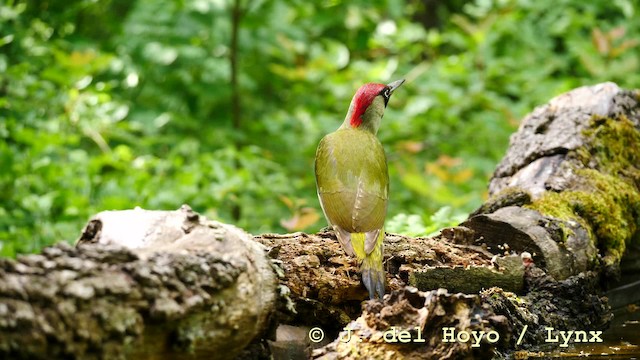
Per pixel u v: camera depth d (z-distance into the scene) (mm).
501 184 7848
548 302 6227
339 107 14656
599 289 7020
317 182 6180
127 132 13078
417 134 13781
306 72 13953
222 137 13602
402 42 15312
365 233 5680
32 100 11273
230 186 10594
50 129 10859
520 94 14109
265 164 11930
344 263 5645
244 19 13977
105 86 11586
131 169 10766
